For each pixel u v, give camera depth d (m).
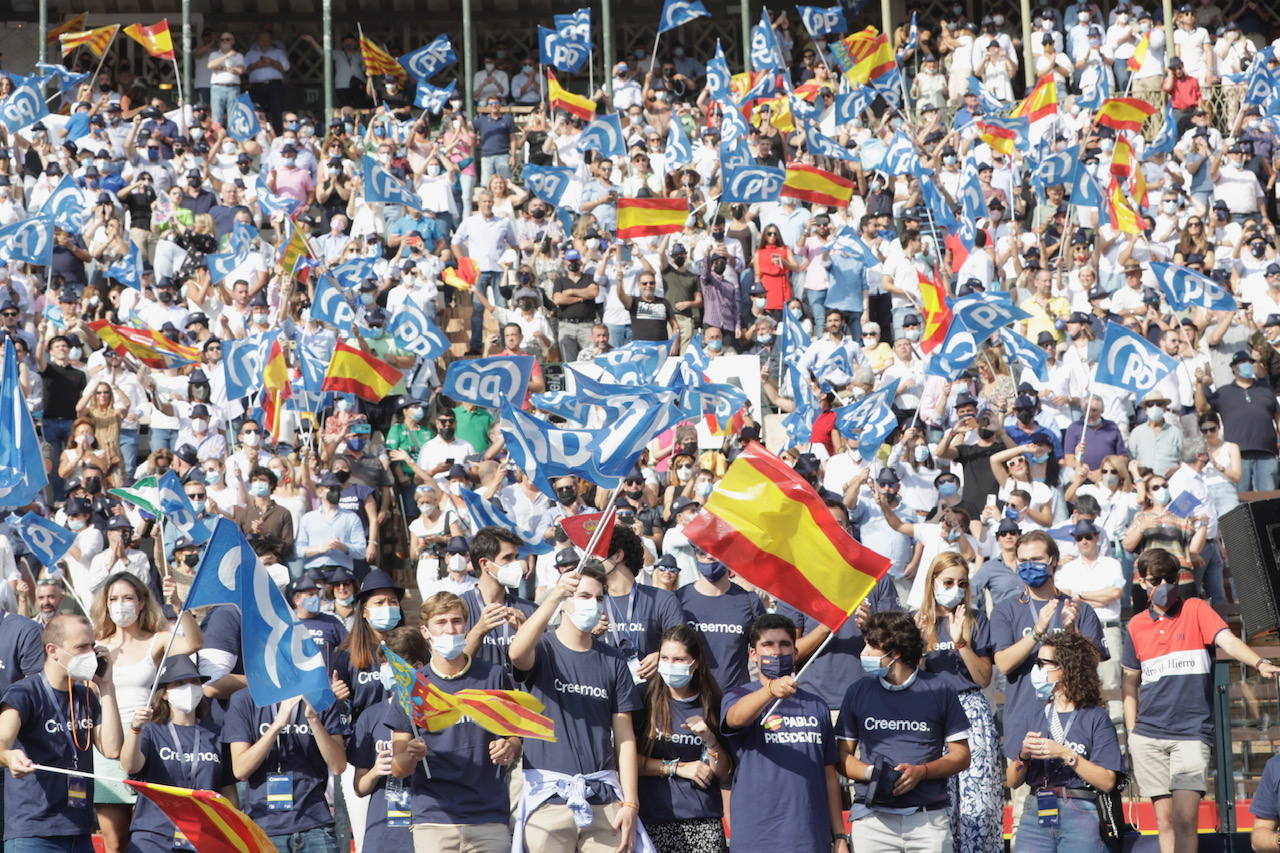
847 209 69.94
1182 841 33.84
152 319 63.19
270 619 28.28
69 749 29.33
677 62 95.19
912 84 89.62
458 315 67.25
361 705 30.83
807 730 28.44
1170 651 34.41
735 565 28.55
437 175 73.19
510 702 27.02
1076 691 30.91
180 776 30.17
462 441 54.53
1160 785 34.34
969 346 50.81
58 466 57.38
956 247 66.44
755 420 57.50
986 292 59.56
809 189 62.53
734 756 28.58
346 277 61.91
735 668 31.70
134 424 57.75
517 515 48.53
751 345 63.44
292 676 28.16
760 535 28.59
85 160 73.50
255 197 74.75
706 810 29.17
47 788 29.00
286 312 60.56
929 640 32.03
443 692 27.53
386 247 70.94
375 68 81.00
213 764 30.56
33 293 63.44
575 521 32.47
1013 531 40.00
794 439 55.31
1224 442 55.47
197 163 75.25
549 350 64.12
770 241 64.75
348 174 75.81
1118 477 49.84
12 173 72.62
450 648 28.39
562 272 64.56
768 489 28.83
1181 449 51.16
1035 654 32.75
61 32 91.25
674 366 54.50
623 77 85.19
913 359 58.88
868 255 64.38
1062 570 42.22
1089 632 33.59
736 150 67.81
